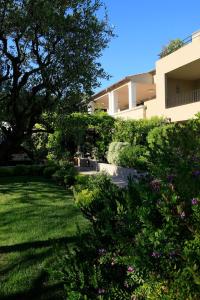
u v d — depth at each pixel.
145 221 2.77
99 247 3.59
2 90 7.07
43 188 14.44
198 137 3.25
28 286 5.48
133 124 20.48
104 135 22.80
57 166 18.22
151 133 16.42
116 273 3.24
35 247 7.11
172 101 21.14
